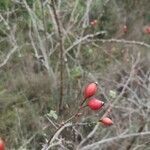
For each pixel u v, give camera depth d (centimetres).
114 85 92
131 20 127
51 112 55
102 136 78
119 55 109
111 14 118
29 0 89
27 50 89
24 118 78
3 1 89
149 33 114
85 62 98
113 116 85
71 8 96
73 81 84
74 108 71
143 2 131
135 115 83
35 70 89
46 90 84
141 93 90
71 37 95
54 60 89
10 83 85
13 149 71
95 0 105
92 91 46
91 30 107
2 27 88
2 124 78
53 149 67
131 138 80
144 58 107
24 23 89
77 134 72
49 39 88
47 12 89
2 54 85
